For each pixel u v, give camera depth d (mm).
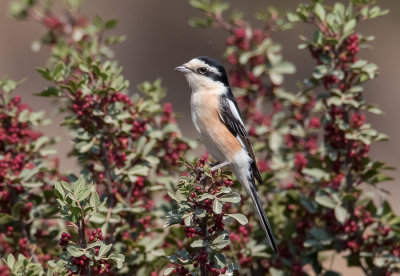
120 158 11039
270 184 12727
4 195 10711
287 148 13594
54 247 11234
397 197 26359
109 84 10625
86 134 10695
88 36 14422
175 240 10984
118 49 35344
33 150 11398
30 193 11102
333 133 11453
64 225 11586
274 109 14117
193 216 8477
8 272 10109
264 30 14266
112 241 10711
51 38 14969
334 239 11336
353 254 11352
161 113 12445
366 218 11328
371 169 11219
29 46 33812
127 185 11523
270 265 12055
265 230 10891
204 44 35656
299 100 13500
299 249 12031
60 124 10797
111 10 36094
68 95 10562
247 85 14102
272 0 31656
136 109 11320
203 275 8602
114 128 11352
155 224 11977
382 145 31344
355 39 11062
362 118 11133
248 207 12188
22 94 32094
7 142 11188
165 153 12227
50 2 15289
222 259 8781
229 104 12141
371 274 11508
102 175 11062
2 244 11227
